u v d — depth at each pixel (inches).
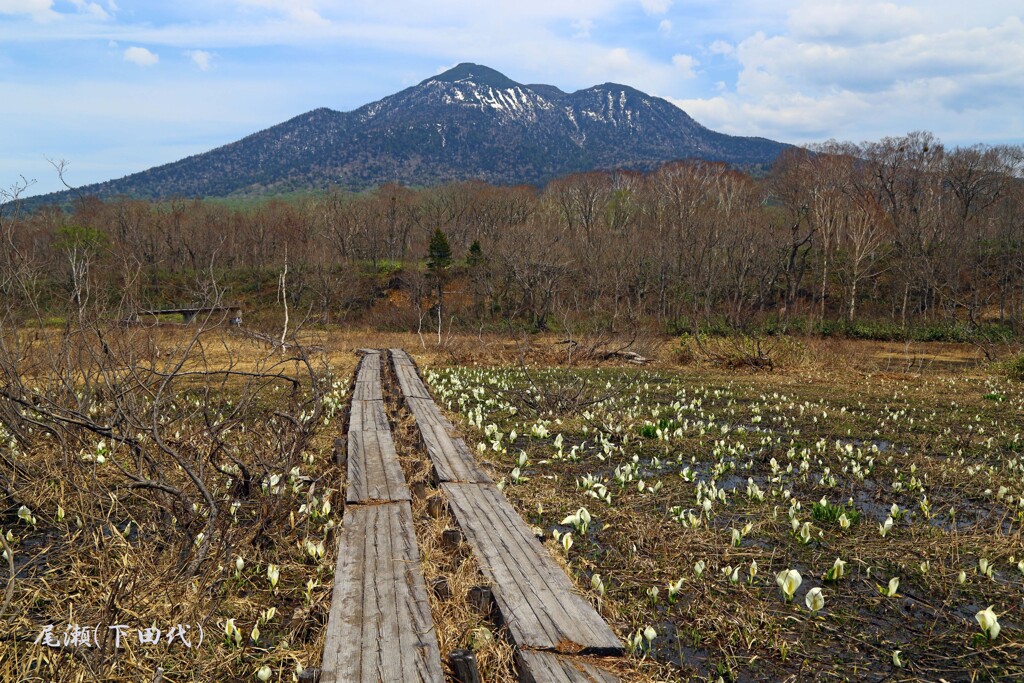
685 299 2066.9
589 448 373.4
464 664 131.6
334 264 2379.4
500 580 170.1
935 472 321.1
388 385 594.6
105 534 229.6
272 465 252.5
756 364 821.9
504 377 655.1
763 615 176.7
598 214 3267.7
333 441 341.4
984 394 591.8
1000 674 153.5
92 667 143.9
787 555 220.8
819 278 2416.3
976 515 263.6
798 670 154.1
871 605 186.2
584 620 149.6
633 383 657.6
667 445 377.7
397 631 141.6
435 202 3683.6
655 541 227.5
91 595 178.5
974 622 177.6
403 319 1847.9
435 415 404.5
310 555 209.6
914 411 498.9
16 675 143.3
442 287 2117.4
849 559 218.1
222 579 183.2
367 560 178.7
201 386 557.0
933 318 1881.2
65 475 257.6
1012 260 1860.2
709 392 599.2
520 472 317.4
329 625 144.4
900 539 236.2
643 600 185.6
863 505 277.0
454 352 932.0
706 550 222.4
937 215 2389.3
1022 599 190.1
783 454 359.6
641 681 134.0
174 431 311.4
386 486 247.9
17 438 300.0
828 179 2662.4
